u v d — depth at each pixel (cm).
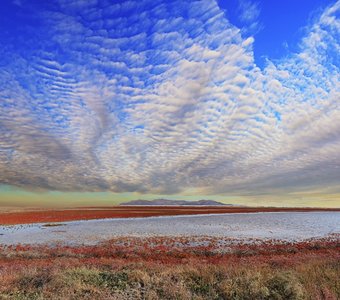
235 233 3359
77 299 1006
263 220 5178
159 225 4378
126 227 4116
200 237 3002
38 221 5484
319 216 6222
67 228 4094
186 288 1102
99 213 7619
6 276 1234
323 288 1016
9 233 3641
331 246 2422
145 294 1053
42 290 1083
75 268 1374
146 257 2011
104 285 1146
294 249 2272
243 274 1205
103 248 2334
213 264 1519
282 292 1015
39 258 2008
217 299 1025
